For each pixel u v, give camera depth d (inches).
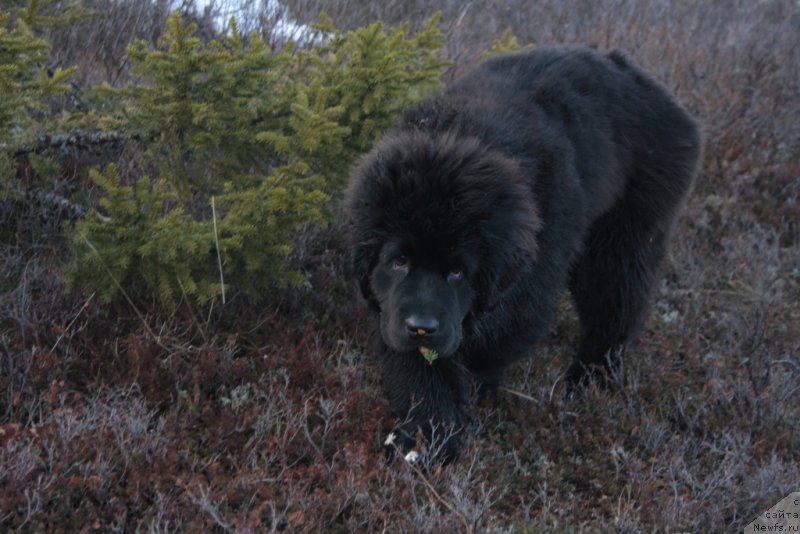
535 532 137.9
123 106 179.6
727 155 292.8
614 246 199.6
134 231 165.2
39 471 131.3
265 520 131.5
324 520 132.9
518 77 179.9
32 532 120.6
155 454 138.3
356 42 192.7
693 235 261.7
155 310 177.0
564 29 376.8
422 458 146.7
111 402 152.0
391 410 161.6
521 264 144.9
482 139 152.9
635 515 142.2
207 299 175.5
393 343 140.5
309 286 197.5
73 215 190.1
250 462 144.6
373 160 145.3
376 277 144.3
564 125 174.4
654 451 164.4
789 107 326.0
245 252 172.2
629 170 195.3
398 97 192.1
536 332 165.0
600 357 200.2
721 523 142.6
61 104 221.0
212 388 165.5
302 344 176.2
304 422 150.7
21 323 162.6
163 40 175.9
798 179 287.3
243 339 181.8
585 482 157.6
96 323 169.9
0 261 181.5
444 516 134.5
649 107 201.3
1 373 155.1
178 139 178.9
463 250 137.4
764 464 154.9
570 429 169.5
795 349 208.5
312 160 182.1
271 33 272.1
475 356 163.9
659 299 237.1
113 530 124.8
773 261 251.0
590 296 202.1
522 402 177.6
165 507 128.4
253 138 181.3
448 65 217.9
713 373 192.2
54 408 150.0
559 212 162.1
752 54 349.1
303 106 173.9
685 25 391.2
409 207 135.8
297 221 173.3
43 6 191.8
